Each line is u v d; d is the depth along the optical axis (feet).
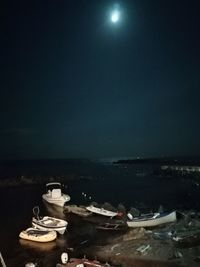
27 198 195.00
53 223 113.50
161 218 115.55
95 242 101.81
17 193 214.48
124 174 349.00
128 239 99.86
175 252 85.76
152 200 180.75
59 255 91.61
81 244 100.53
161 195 198.80
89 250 93.76
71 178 295.69
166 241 94.68
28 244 102.83
